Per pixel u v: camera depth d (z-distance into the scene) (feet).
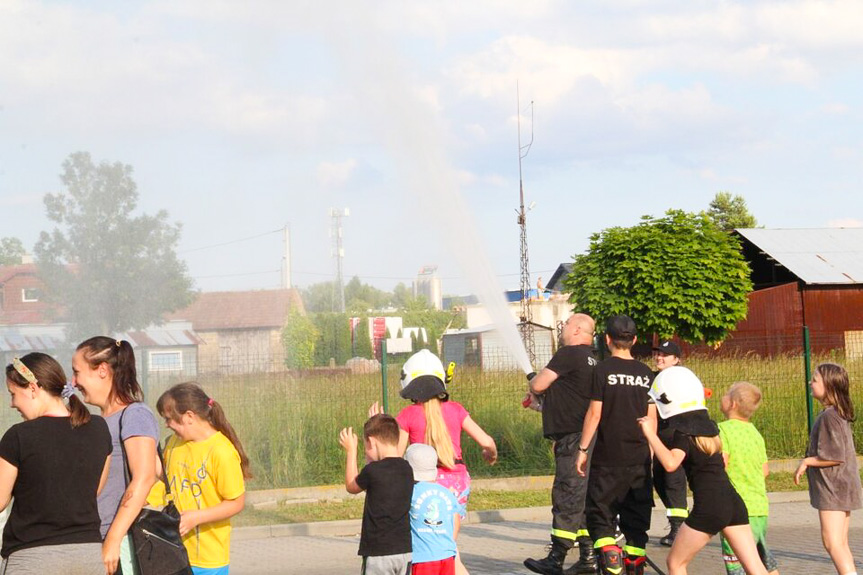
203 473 16.97
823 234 162.61
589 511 24.89
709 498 20.44
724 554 21.83
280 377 46.75
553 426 27.66
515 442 47.88
